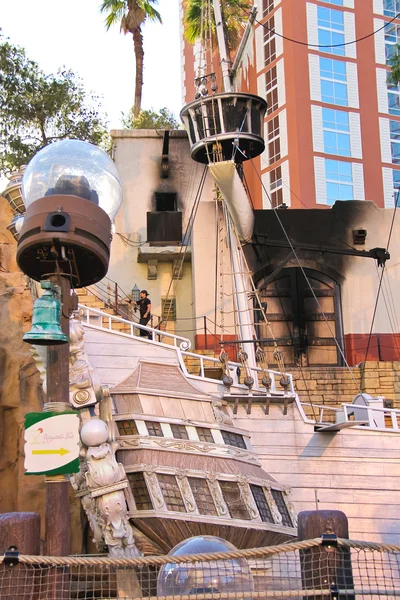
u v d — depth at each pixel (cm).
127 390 1867
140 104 4594
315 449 2078
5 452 2061
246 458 1898
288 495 1962
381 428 2109
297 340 3173
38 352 1792
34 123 3922
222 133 2703
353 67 5372
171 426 1845
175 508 1725
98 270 1050
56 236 986
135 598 870
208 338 2941
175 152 3366
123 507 1666
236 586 899
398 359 3127
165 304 3198
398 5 5606
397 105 5503
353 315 3158
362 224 3219
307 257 3184
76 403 1728
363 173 5231
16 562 838
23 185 1070
